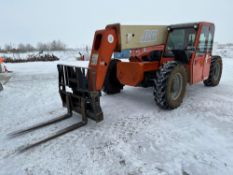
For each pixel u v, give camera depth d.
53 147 2.34
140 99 4.09
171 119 3.04
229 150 2.18
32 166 2.01
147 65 3.70
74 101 3.13
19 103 4.10
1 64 9.12
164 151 2.20
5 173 1.92
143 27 3.32
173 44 4.01
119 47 2.99
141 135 2.57
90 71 2.72
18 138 2.58
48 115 3.35
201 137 2.47
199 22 3.62
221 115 3.14
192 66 3.71
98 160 2.07
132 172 1.88
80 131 2.72
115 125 2.88
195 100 3.90
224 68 8.64
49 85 5.95
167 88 3.19
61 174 1.89
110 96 4.34
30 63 14.76
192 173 1.85
